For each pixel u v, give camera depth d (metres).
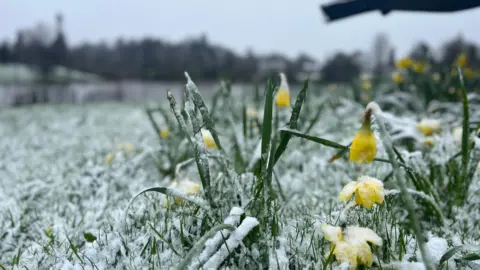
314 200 2.37
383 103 5.59
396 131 2.95
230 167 1.83
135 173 3.23
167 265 1.52
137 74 68.19
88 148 5.16
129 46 78.94
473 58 18.28
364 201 1.48
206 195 1.60
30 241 2.13
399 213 2.04
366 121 1.31
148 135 6.38
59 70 62.34
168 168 3.21
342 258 1.40
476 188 2.13
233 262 1.48
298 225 1.74
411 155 2.05
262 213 1.55
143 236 1.68
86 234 1.87
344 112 5.49
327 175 2.83
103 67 72.06
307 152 3.50
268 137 1.64
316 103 7.54
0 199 2.75
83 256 1.64
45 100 18.06
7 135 6.89
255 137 3.59
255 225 1.42
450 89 5.35
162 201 2.03
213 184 1.99
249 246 1.53
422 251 1.14
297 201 2.42
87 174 3.01
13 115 10.52
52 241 1.95
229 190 1.78
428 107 5.14
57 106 13.58
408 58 5.91
